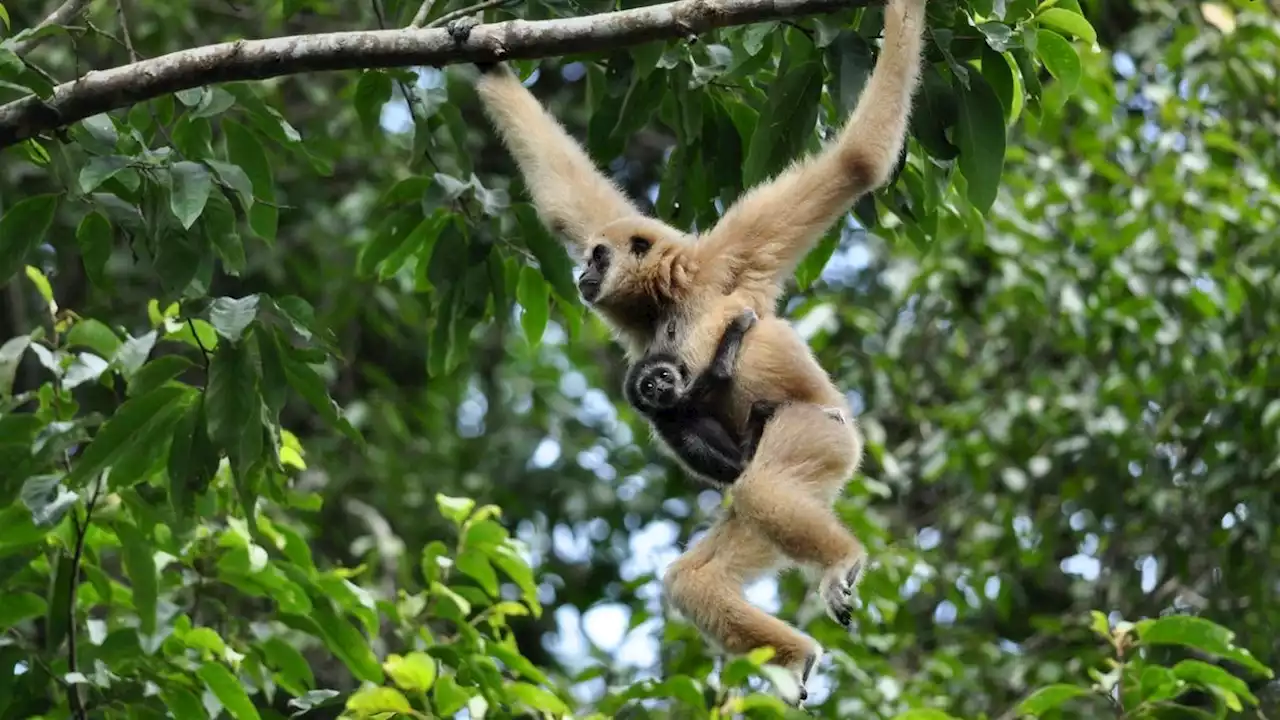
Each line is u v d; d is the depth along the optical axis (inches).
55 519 391.5
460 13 400.2
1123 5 804.6
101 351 455.5
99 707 425.7
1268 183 667.4
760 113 440.5
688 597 390.6
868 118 399.9
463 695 427.5
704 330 415.5
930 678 655.1
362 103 473.7
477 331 949.2
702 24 382.9
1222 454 654.5
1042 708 475.5
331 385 896.3
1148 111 747.4
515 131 475.8
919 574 628.4
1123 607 692.1
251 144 455.2
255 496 420.2
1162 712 467.2
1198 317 681.6
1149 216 677.3
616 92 451.2
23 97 392.5
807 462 388.8
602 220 463.2
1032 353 729.6
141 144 390.9
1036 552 695.7
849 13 413.1
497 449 903.1
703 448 408.2
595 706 537.6
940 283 703.1
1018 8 407.5
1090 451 681.6
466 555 481.1
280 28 845.2
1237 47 701.9
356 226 855.1
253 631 477.1
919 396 757.3
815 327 677.3
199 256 410.6
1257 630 650.2
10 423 420.2
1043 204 700.7
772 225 418.6
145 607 427.5
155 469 414.0
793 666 378.3
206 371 406.9
